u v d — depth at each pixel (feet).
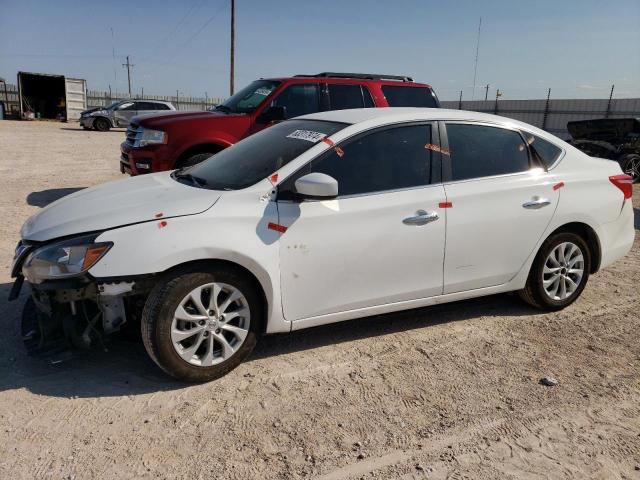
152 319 10.72
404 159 13.19
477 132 14.32
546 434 10.11
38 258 10.66
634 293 17.72
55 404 10.52
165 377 11.63
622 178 16.22
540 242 14.85
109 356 12.46
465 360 12.86
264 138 14.39
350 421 10.31
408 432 10.03
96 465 8.88
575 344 13.88
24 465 8.81
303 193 11.35
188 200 11.45
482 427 10.25
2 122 100.37
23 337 11.69
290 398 11.02
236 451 9.34
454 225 13.39
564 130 88.48
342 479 8.76
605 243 16.03
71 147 59.77
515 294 16.44
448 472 9.02
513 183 14.29
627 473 9.14
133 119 27.27
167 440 9.57
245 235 11.23
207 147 24.84
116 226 10.75
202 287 11.05
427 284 13.44
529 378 12.12
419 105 27.99
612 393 11.59
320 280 12.14
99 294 10.53
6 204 27.89
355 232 12.26
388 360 12.75
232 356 11.65
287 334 13.99
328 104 26.23
